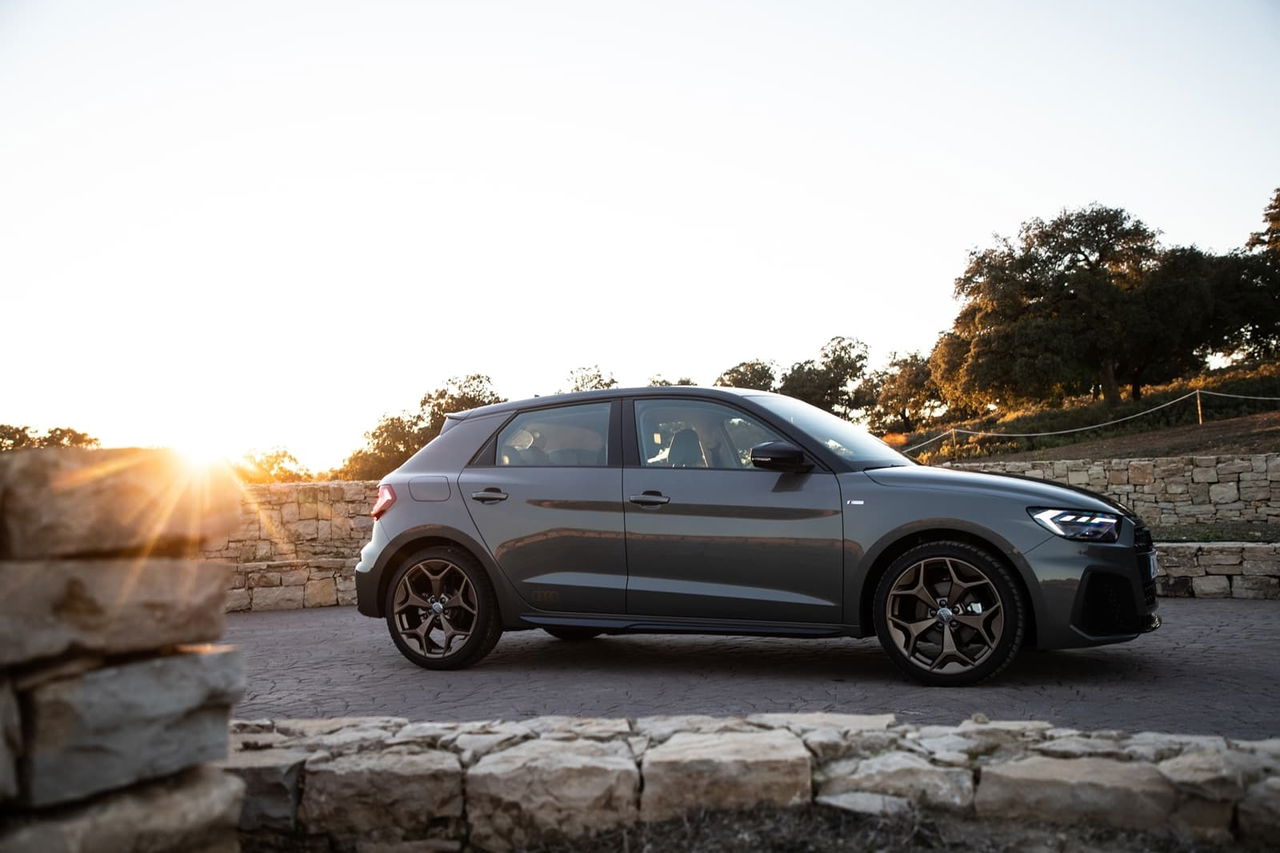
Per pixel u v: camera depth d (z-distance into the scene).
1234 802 2.97
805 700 5.74
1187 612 9.12
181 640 2.51
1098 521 5.92
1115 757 3.25
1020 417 51.62
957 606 6.02
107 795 2.42
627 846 3.13
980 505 5.99
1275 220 66.12
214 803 2.55
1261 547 9.94
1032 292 57.44
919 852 2.96
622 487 6.78
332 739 3.64
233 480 2.67
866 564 6.14
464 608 7.18
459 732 3.70
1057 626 5.82
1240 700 5.48
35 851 2.21
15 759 2.24
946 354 58.72
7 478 2.22
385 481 7.63
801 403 7.21
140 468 2.46
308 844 3.34
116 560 2.41
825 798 3.20
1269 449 30.91
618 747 3.45
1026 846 2.98
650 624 6.61
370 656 8.05
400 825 3.31
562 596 6.85
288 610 12.09
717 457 6.68
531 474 7.11
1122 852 2.92
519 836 3.26
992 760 3.29
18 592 2.21
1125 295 56.22
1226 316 62.22
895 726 3.69
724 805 3.23
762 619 6.38
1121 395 64.25
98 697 2.35
